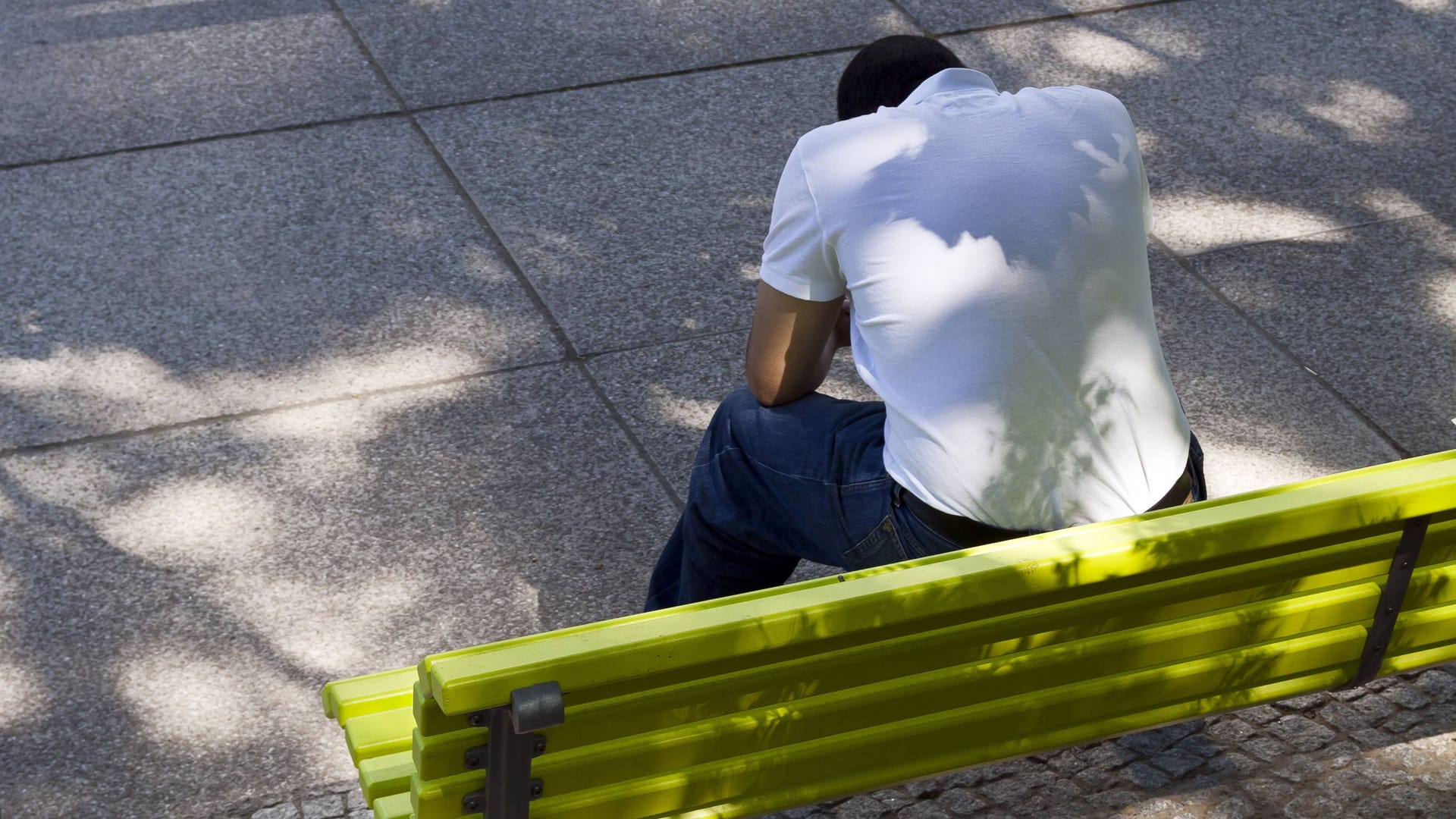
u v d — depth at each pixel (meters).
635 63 5.34
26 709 2.85
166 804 2.67
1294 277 4.29
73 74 5.09
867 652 1.95
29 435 3.56
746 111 5.08
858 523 2.39
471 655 1.72
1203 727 2.89
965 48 5.50
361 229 4.38
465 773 1.83
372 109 4.98
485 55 5.34
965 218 2.19
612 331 4.03
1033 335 2.18
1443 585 2.33
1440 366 3.94
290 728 2.84
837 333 2.66
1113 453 2.25
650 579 3.16
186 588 3.15
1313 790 2.73
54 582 3.15
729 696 1.91
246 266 4.19
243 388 3.75
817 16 5.70
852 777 2.08
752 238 4.44
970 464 2.21
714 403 3.79
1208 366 3.93
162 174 4.58
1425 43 5.62
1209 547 2.03
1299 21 5.76
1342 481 2.14
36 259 4.18
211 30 5.42
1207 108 5.16
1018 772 2.77
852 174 2.25
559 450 3.60
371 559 3.25
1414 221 4.56
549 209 4.53
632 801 1.94
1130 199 2.28
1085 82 5.30
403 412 3.70
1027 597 1.97
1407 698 2.96
